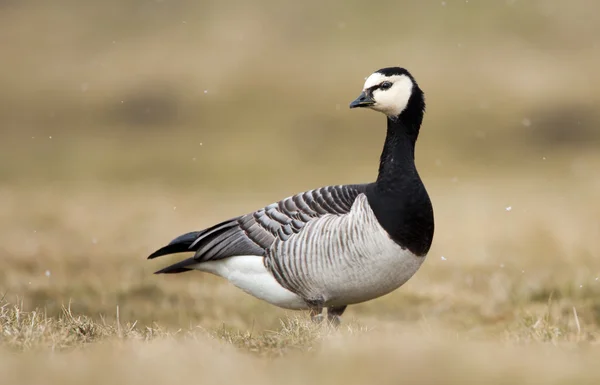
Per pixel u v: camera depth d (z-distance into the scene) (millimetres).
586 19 42219
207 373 5801
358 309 11242
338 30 43344
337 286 8195
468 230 16812
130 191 23375
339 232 8031
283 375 5785
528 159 28281
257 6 47062
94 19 46406
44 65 40375
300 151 30250
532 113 32562
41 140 31812
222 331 7941
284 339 6969
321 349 6602
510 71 36656
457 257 14391
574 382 5605
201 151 30219
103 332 7312
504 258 14172
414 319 10641
